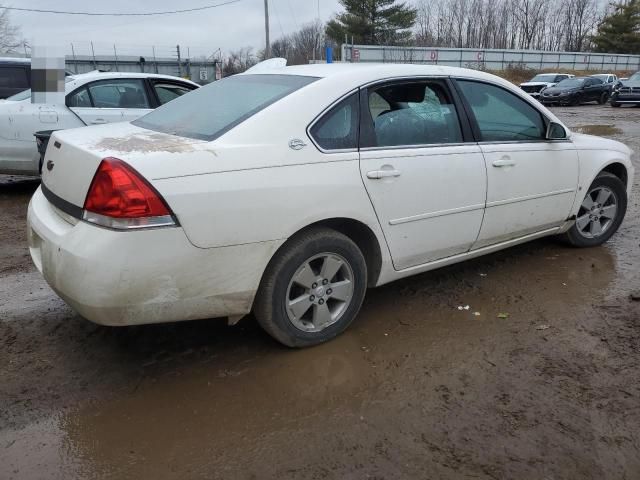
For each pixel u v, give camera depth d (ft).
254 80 11.32
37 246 9.84
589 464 7.50
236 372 9.62
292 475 7.31
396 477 7.28
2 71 30.09
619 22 195.72
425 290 13.07
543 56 160.25
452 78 11.89
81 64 131.64
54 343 10.57
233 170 8.65
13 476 7.26
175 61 136.77
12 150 21.59
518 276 13.89
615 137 42.91
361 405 8.75
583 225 15.52
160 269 8.18
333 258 10.06
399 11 180.75
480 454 7.68
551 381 9.36
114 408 8.66
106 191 7.96
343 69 10.79
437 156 11.09
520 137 13.00
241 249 8.80
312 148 9.53
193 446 7.84
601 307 12.11
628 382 9.32
